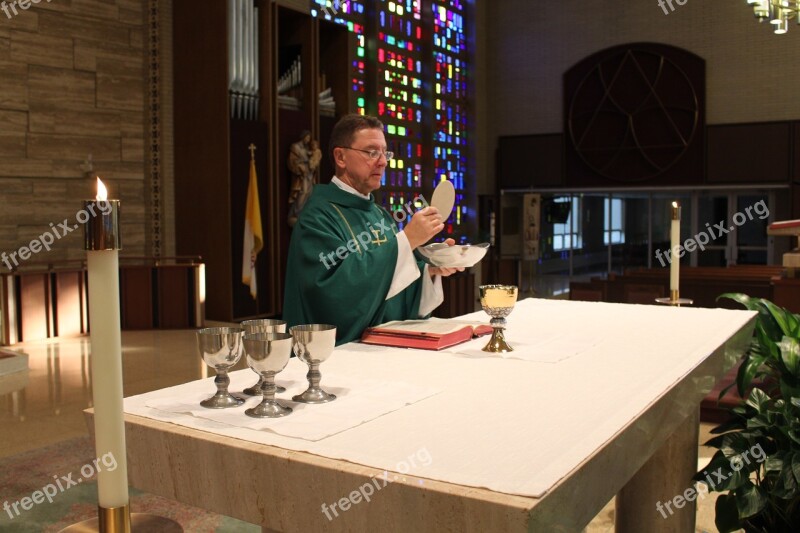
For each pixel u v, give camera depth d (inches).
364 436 56.2
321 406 64.9
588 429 57.4
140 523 44.9
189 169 414.6
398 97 564.4
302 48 458.3
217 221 409.4
